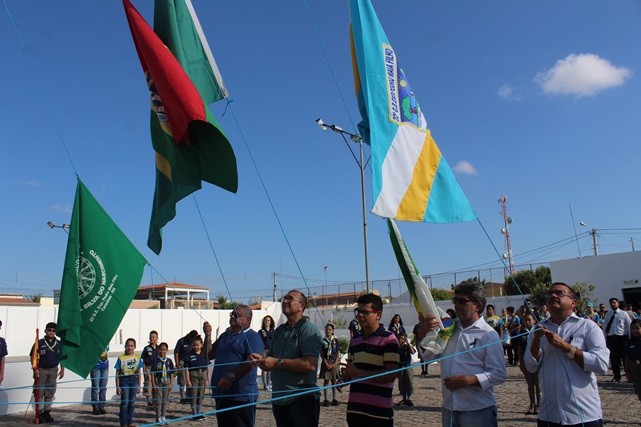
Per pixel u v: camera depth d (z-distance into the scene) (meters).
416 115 5.24
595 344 4.25
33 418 11.50
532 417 9.72
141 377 13.00
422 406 11.50
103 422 10.97
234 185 5.24
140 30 5.46
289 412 4.94
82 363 5.53
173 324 22.69
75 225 5.82
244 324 5.96
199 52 6.07
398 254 4.63
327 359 11.81
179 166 5.41
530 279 35.31
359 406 4.62
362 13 5.21
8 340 16.83
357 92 5.29
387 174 4.85
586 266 28.03
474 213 5.25
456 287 4.46
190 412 11.67
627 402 10.80
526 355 4.52
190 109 5.12
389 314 31.73
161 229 6.00
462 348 4.29
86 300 5.66
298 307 5.19
